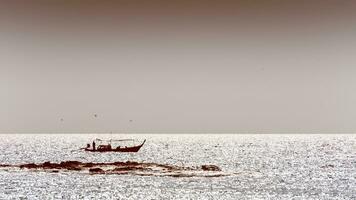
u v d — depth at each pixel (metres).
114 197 124.94
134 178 151.00
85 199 123.00
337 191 134.62
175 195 127.06
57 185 139.88
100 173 160.25
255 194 129.62
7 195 126.31
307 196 127.31
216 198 124.12
